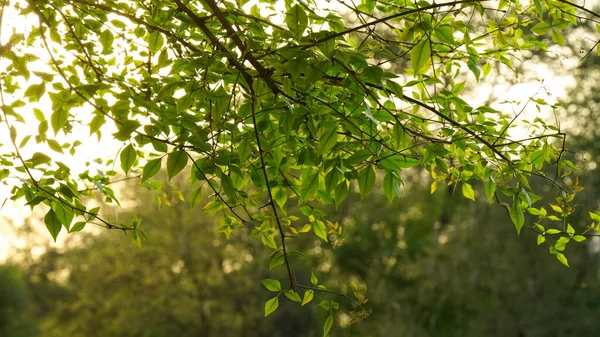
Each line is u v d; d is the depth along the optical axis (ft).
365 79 9.81
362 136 9.75
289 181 12.84
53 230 9.55
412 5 10.76
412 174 89.61
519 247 62.23
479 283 64.75
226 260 91.91
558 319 59.88
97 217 11.05
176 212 88.89
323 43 8.87
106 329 87.71
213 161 9.69
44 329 95.96
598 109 60.39
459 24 11.14
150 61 12.66
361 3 11.93
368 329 70.85
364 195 9.05
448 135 10.67
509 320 61.21
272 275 90.63
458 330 64.34
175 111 10.11
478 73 11.57
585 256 60.44
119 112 10.00
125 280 89.71
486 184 11.71
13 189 11.93
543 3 11.95
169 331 88.38
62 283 152.35
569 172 12.09
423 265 68.64
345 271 90.33
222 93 9.40
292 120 9.29
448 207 82.74
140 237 11.85
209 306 89.51
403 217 87.76
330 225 13.48
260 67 9.52
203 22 10.14
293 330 90.89
